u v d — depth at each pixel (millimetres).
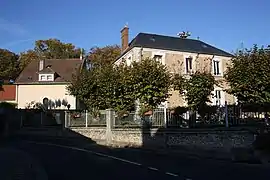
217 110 21484
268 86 20016
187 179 9648
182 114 21562
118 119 23328
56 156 15336
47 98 42031
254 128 18828
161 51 32719
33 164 12523
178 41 35188
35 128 29188
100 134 24391
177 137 19438
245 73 20625
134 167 12062
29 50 61438
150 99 24000
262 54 20812
